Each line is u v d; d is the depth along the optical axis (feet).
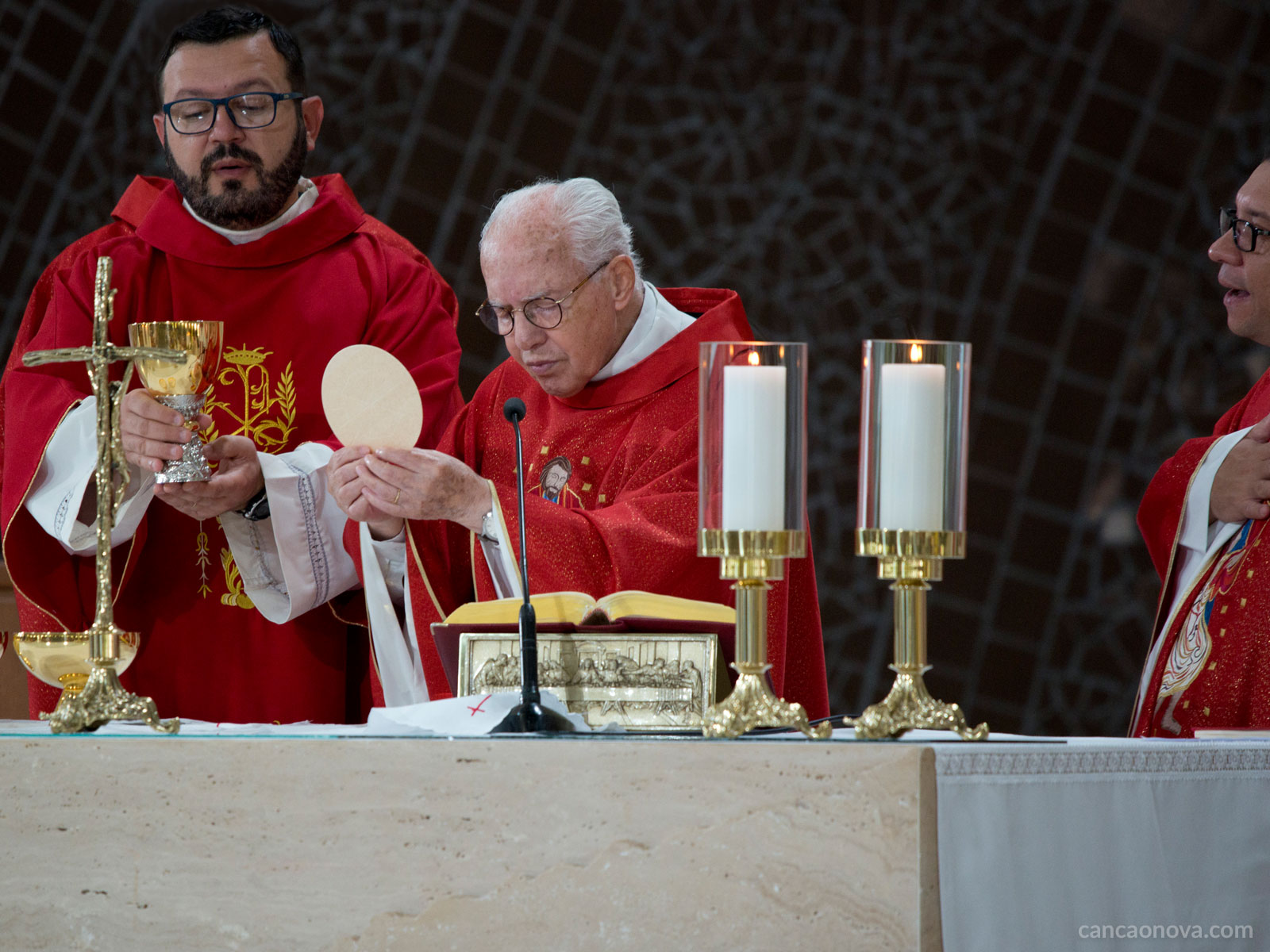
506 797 22.47
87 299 42.57
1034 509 77.56
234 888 23.22
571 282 35.81
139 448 34.88
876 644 77.00
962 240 77.97
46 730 27.81
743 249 78.64
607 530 33.42
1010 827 22.97
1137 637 76.79
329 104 79.56
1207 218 77.25
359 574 38.29
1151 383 77.41
